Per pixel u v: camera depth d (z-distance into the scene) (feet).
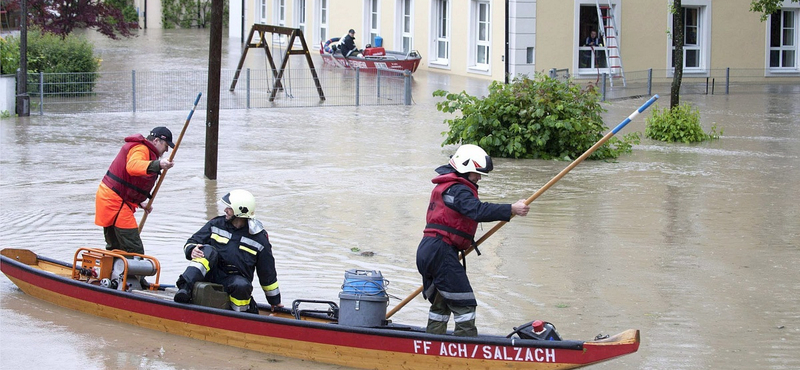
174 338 24.89
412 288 29.53
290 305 27.73
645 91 97.71
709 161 55.47
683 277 30.63
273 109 80.28
